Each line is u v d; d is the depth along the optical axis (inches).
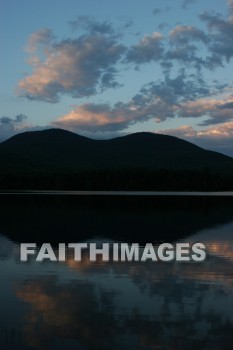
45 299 505.0
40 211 1830.7
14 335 391.9
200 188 5044.3
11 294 526.6
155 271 664.4
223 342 380.5
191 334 397.4
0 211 1827.0
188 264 721.6
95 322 426.9
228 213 1761.8
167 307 476.7
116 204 2320.4
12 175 5246.1
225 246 912.9
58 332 400.2
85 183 5049.2
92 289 551.8
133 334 397.1
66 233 1109.1
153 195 3688.5
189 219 1499.8
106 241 973.2
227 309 470.3
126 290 547.8
